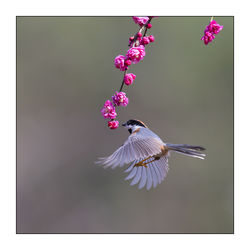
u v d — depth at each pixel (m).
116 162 4.78
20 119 13.97
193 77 14.35
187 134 14.12
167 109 14.30
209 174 13.88
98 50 14.23
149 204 13.61
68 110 14.27
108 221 13.48
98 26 14.23
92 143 14.23
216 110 14.30
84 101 14.28
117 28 14.28
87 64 14.23
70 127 14.23
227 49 14.34
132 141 5.30
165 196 13.62
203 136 14.20
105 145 14.23
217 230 13.38
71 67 14.20
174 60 14.35
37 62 14.10
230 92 14.34
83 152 14.20
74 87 14.26
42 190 13.85
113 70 14.25
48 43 14.14
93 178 13.97
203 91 14.35
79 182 13.88
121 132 14.26
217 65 14.38
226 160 14.06
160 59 14.33
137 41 5.22
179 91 14.30
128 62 5.08
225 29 14.35
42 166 14.01
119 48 14.23
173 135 14.10
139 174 5.76
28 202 13.65
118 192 13.77
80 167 14.15
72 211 13.76
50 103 14.17
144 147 5.27
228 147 14.14
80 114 14.30
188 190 13.77
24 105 14.02
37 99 14.09
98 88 14.27
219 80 14.38
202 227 13.46
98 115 14.31
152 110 14.20
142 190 13.69
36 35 14.07
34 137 14.02
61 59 14.20
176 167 13.84
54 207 13.78
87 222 13.57
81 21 14.15
